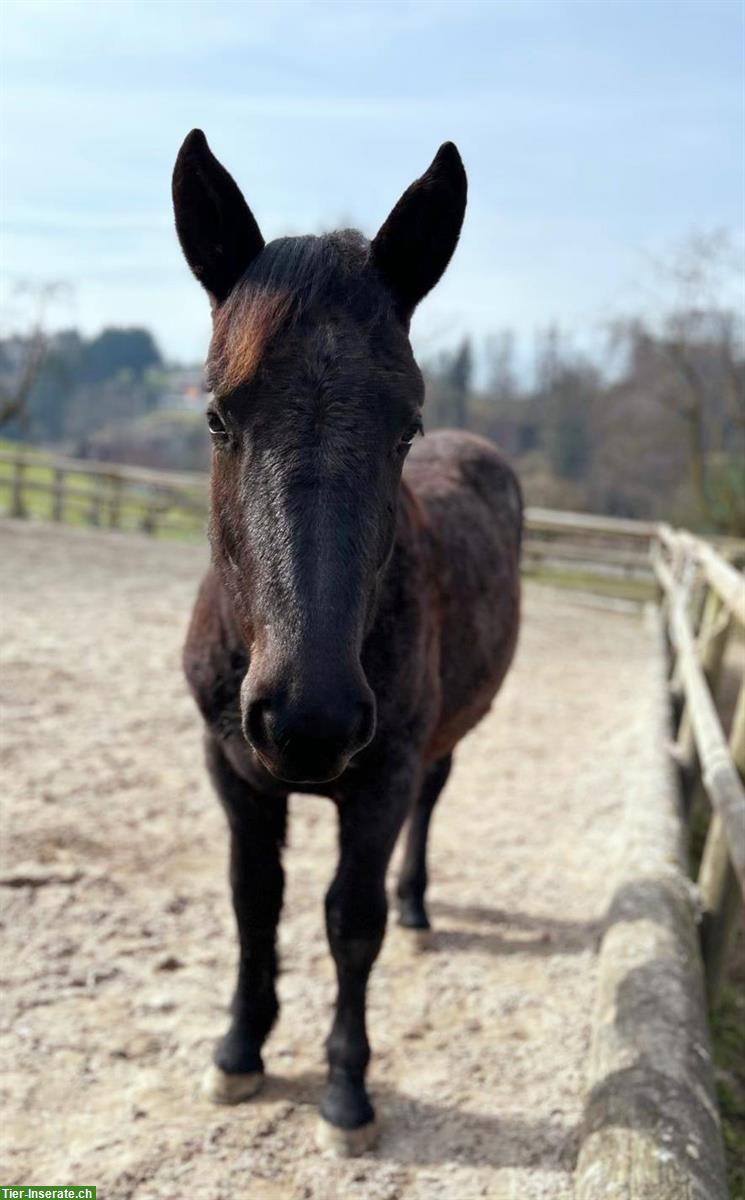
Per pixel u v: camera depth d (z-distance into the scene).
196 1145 2.40
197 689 2.38
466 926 3.67
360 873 2.39
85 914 3.41
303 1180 2.32
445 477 3.46
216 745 2.45
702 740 3.71
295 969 3.22
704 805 5.69
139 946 3.25
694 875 4.59
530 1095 2.67
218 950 3.29
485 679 3.21
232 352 1.80
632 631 11.45
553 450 33.25
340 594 1.62
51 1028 2.79
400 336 1.87
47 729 5.29
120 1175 2.26
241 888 2.55
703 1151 2.17
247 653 2.22
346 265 1.87
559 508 27.16
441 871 4.17
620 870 3.74
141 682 6.47
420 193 2.01
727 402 20.33
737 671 9.09
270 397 1.72
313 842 4.30
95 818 4.21
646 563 13.63
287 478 1.67
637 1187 2.03
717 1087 3.00
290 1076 2.71
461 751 6.02
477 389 44.75
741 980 3.94
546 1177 2.37
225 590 2.06
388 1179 2.34
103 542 13.75
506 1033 2.96
